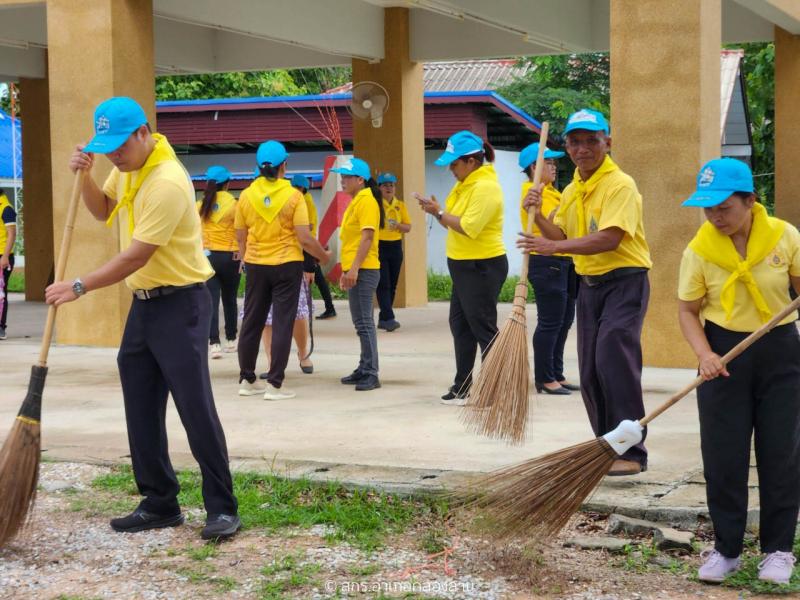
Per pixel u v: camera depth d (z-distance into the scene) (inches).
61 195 471.5
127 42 467.5
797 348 174.1
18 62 704.4
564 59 1100.5
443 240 879.7
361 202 350.3
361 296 353.7
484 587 175.5
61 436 287.1
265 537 203.8
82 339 477.4
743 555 187.5
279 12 591.5
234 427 294.7
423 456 254.4
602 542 193.3
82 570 187.5
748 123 903.7
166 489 210.7
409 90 662.5
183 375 201.2
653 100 382.9
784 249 173.2
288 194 334.3
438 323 568.1
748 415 175.6
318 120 896.9
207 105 903.7
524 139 1023.6
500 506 181.6
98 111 195.9
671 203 381.7
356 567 185.8
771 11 549.3
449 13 564.7
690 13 376.8
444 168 877.2
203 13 552.4
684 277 179.3
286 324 337.4
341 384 368.2
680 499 208.7
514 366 209.9
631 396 226.4
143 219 194.9
